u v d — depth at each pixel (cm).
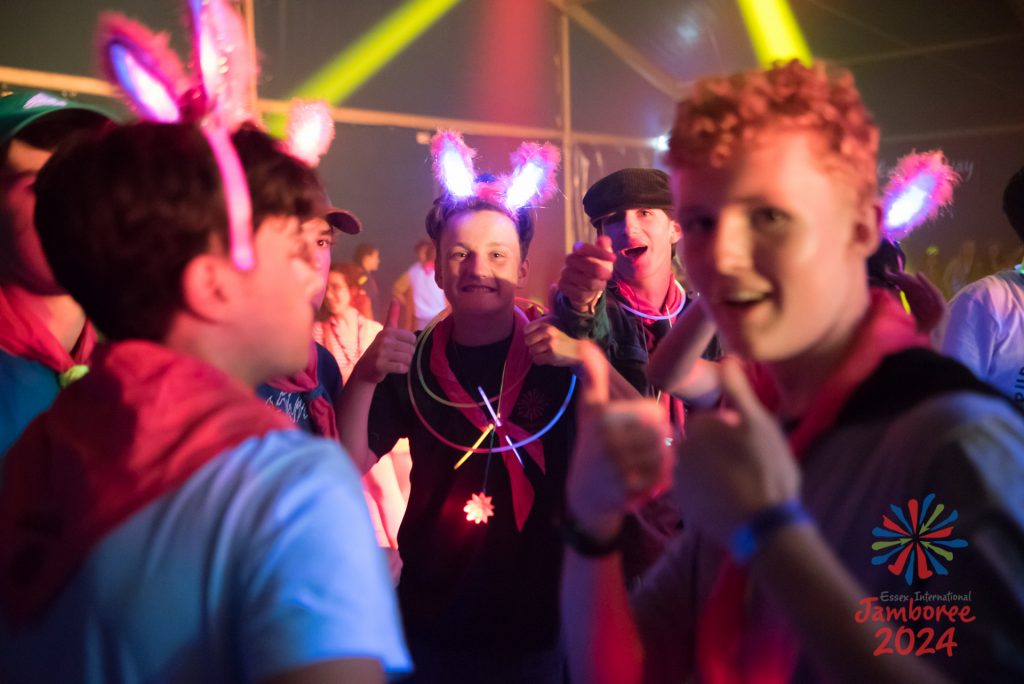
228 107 108
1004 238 1128
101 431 94
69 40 559
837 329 99
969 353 272
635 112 1037
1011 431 84
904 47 1069
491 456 219
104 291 97
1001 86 1096
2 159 160
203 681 85
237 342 101
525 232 241
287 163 104
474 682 211
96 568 87
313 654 82
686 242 101
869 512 90
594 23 957
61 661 88
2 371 158
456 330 235
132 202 93
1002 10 963
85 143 99
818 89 96
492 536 213
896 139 1173
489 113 870
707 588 108
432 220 237
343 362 430
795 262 93
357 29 750
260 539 85
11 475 100
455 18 827
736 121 93
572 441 217
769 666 96
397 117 785
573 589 105
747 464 76
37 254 160
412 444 229
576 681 107
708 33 979
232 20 110
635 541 216
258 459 90
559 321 213
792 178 92
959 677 81
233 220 96
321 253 203
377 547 92
